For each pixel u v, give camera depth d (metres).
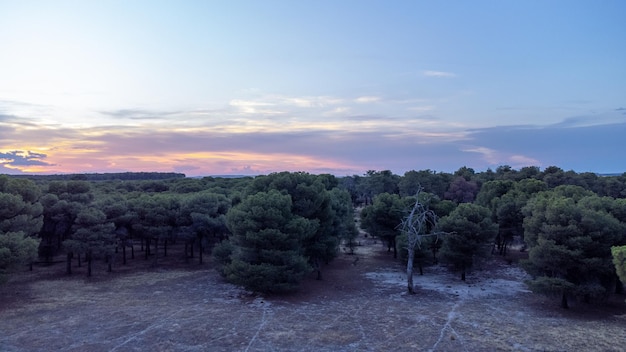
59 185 57.16
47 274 51.91
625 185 92.19
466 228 47.53
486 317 34.16
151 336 28.58
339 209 63.44
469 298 41.62
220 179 125.75
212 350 26.08
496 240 66.81
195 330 29.86
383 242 76.94
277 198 41.94
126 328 30.30
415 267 57.31
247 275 38.69
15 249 34.38
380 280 50.41
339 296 42.12
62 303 37.97
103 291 43.38
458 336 28.73
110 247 51.25
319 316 34.22
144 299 40.06
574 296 36.16
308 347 26.67
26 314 34.09
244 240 40.59
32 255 36.41
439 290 45.16
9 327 30.50
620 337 28.44
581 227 35.44
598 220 35.12
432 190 119.56
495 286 47.25
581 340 27.72
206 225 56.12
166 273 53.31
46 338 28.09
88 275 50.88
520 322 32.62
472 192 110.50
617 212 39.31
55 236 58.03
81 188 58.44
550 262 36.12
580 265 34.81
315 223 44.75
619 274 21.97
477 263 50.16
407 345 27.00
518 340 27.77
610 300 39.81
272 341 27.73
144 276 51.41
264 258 39.94
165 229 55.62
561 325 31.77
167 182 126.69
